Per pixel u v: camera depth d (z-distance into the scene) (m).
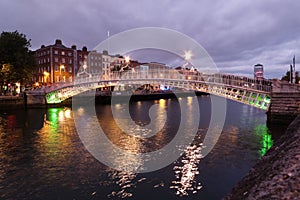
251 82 24.73
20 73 40.47
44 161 12.02
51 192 8.59
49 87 40.59
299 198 1.23
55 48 70.56
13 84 42.94
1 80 39.34
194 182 9.44
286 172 1.52
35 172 10.47
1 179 9.73
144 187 8.96
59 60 71.19
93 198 8.13
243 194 1.64
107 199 8.08
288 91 20.64
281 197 1.29
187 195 8.37
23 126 22.84
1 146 15.09
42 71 72.31
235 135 18.47
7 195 8.39
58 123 24.84
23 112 34.78
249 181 1.85
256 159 12.28
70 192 8.59
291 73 56.34
